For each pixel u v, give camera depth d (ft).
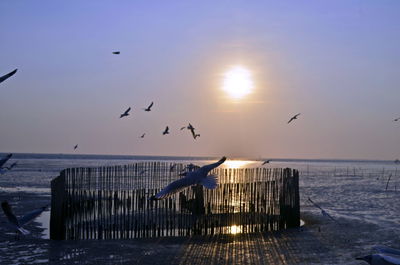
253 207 105.50
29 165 513.45
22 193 182.70
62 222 94.38
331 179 329.72
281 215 108.99
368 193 205.57
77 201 95.86
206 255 83.30
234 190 106.11
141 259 80.07
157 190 100.37
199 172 26.66
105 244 90.68
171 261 79.15
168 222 100.17
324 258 81.56
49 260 78.79
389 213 137.08
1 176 296.10
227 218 103.76
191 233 100.27
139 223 97.60
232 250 86.99
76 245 89.71
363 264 77.36
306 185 260.01
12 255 81.87
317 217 127.24
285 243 93.09
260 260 80.38
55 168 424.46
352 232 104.99
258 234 101.71
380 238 98.63
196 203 105.19
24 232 34.65
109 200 98.68
